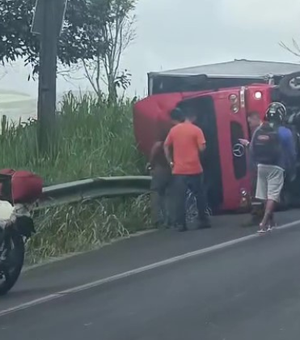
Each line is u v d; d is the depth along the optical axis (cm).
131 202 1549
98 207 1451
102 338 832
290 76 1778
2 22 1861
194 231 1509
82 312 941
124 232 1459
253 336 821
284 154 1524
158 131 1691
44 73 1539
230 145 1714
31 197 1044
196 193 1530
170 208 1523
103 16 1947
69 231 1355
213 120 1717
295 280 1070
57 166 1565
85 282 1106
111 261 1248
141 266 1198
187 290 1031
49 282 1118
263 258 1223
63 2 1523
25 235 1048
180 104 1712
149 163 1636
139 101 1730
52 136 1586
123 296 1012
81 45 1950
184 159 1514
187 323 876
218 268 1161
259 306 939
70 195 1398
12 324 902
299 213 1714
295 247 1310
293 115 1770
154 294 1016
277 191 1467
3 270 1031
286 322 870
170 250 1320
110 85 2245
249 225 1539
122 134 1769
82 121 1773
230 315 903
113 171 1616
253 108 1716
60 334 853
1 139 1650
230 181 1716
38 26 1523
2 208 1029
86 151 1677
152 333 842
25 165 1575
